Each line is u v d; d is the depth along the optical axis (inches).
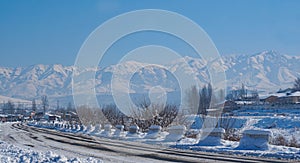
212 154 781.3
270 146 895.1
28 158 680.4
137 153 799.7
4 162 635.5
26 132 1776.6
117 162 653.3
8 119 5802.2
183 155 761.0
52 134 1585.9
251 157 730.2
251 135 900.0
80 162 622.2
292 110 2711.6
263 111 2691.9
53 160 650.2
